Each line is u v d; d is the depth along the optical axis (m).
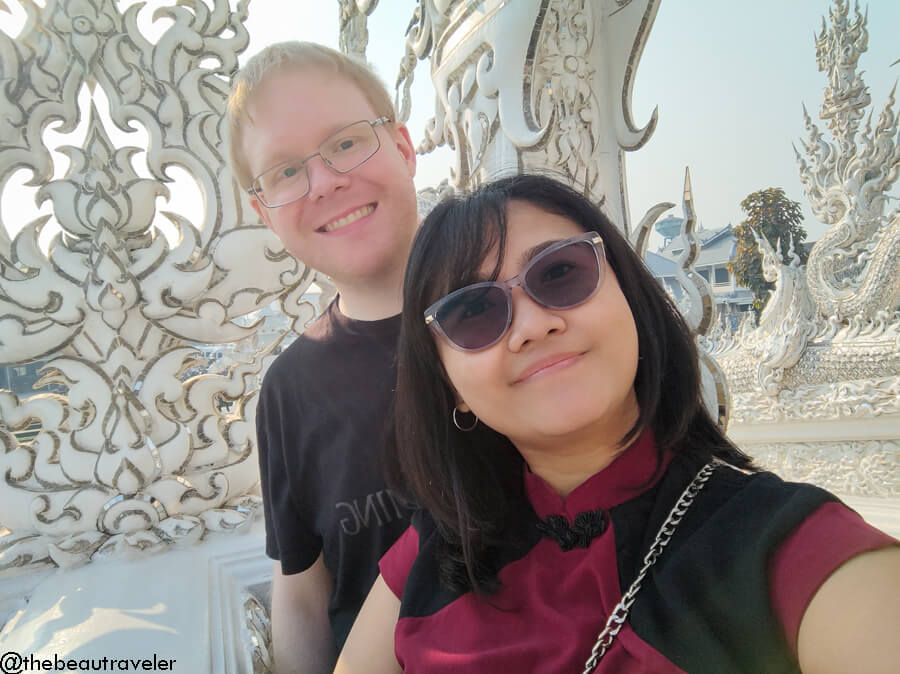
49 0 1.93
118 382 1.95
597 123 2.04
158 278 1.99
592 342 0.80
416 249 0.97
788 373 6.19
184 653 1.35
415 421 1.05
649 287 0.95
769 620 0.69
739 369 6.80
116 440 1.93
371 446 1.41
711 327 1.78
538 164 1.86
